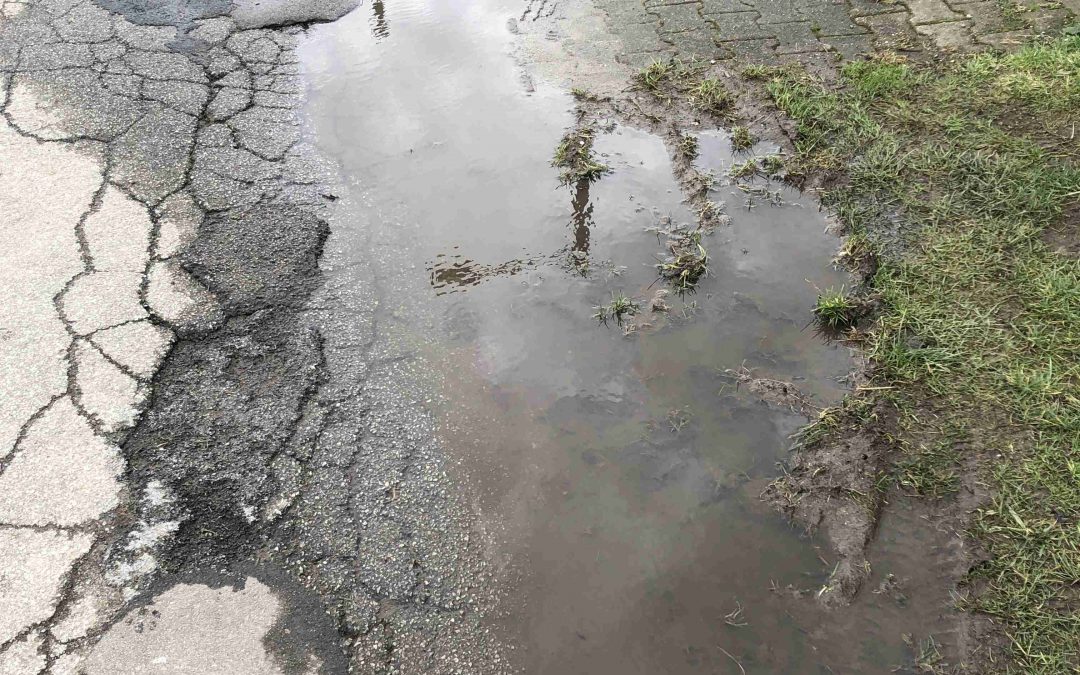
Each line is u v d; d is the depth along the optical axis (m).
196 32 4.46
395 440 2.39
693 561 2.09
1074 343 2.48
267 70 4.18
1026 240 2.87
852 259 2.95
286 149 3.62
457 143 3.68
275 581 2.04
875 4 4.51
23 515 2.16
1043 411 2.29
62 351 2.62
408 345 2.70
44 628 1.93
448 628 1.95
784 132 3.62
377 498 2.23
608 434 2.42
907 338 2.61
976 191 3.11
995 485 2.15
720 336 2.73
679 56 4.21
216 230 3.13
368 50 4.39
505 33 4.53
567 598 2.01
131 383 2.53
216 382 2.54
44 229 3.10
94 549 2.09
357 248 3.09
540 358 2.67
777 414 2.46
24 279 2.88
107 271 2.92
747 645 1.91
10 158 3.47
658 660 1.88
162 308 2.79
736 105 3.82
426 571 2.06
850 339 2.67
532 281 2.96
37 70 4.07
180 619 1.95
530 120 3.83
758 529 2.16
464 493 2.25
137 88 3.96
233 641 1.92
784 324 2.76
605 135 3.71
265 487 2.25
